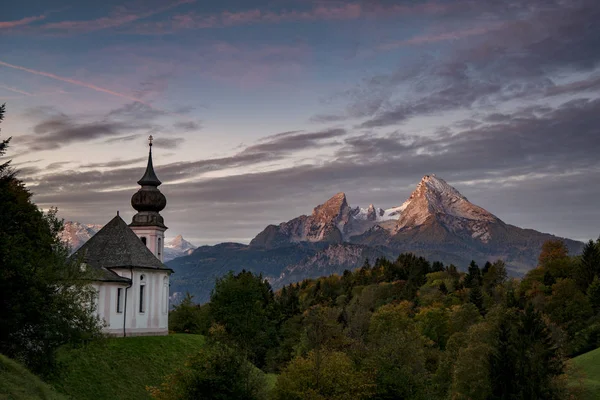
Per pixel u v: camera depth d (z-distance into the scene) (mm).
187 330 149125
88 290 73062
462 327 142250
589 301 164125
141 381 83750
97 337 72000
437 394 97812
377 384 83188
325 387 74500
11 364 57406
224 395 65375
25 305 62812
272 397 74562
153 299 108875
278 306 181000
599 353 121688
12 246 62781
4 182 64750
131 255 107500
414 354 88625
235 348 70312
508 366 86750
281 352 150500
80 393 74312
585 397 95250
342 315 164750
